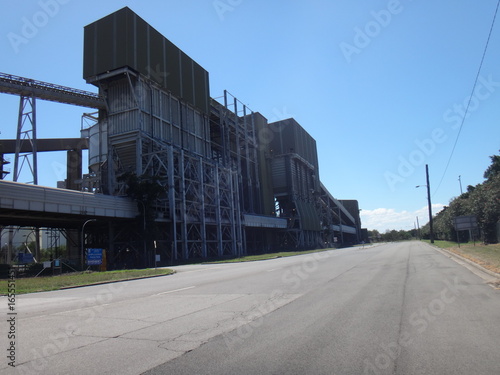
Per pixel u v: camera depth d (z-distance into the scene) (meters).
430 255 30.83
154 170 52.19
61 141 68.94
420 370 4.95
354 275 17.22
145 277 22.81
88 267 33.06
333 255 40.50
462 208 58.75
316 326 7.46
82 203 38.84
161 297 12.45
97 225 49.59
